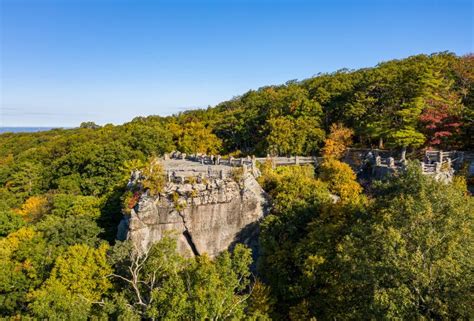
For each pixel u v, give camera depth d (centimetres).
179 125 7881
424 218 1825
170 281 1942
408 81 4969
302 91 7306
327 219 2761
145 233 3027
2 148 10938
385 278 1828
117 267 2581
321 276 2394
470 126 4341
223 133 7156
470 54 7250
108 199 4316
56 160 6738
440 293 1695
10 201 6016
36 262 2970
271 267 2727
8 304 2773
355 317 1939
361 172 4300
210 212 3195
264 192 3516
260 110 7262
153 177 3189
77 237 3253
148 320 2083
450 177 3531
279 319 2483
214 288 1862
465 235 1744
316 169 4428
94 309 2230
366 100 5247
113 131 8544
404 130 4353
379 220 2105
